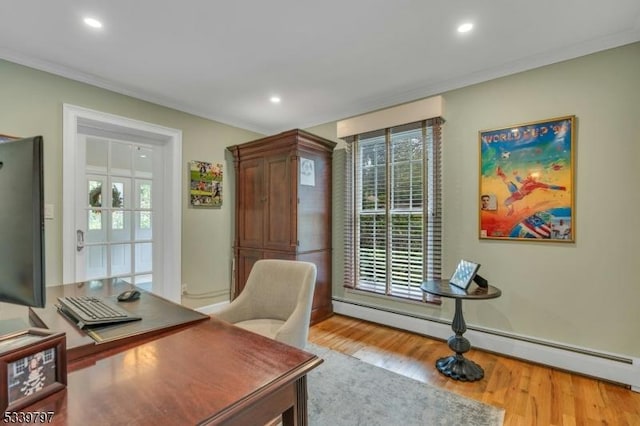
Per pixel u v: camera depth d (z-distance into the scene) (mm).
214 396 748
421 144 2934
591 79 2168
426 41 2146
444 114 2783
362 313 3363
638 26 1949
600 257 2145
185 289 3363
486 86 2596
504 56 2342
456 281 2434
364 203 3363
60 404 701
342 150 3570
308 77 2693
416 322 2967
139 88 2896
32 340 723
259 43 2170
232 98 3141
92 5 1764
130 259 3135
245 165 3674
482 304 2619
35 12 1819
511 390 2006
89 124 2789
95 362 911
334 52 2289
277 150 3348
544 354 2324
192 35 2074
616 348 2090
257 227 3543
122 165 3084
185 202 3379
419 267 2955
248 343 1059
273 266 2115
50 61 2408
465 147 2697
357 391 1978
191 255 3424
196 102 3246
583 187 2197
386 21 1925
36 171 851
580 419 1726
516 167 2449
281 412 856
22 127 2352
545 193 2330
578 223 2217
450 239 2773
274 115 3652
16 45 2182
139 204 3213
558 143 2277
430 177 2881
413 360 2424
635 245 2039
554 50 2246
